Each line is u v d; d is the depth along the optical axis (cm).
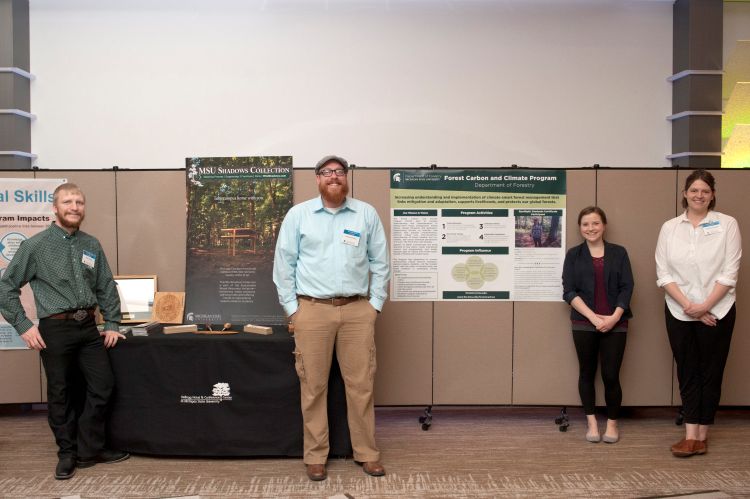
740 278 364
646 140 496
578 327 333
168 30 476
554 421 376
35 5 471
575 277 337
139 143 478
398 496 259
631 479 277
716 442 331
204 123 480
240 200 356
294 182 360
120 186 364
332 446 298
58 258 277
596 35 489
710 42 468
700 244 302
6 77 446
